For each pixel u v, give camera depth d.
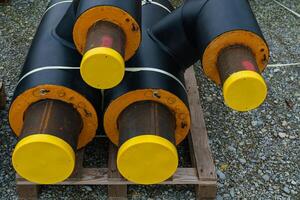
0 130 1.99
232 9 1.52
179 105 1.55
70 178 1.68
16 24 2.67
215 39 1.46
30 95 1.51
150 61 1.61
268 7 2.92
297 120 2.14
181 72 1.73
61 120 1.48
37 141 1.38
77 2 1.58
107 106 1.56
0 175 1.81
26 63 1.66
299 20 2.84
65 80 1.53
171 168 1.45
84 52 1.39
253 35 1.46
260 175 1.87
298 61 2.51
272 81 2.37
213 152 1.96
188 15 1.63
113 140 1.65
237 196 1.78
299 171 1.90
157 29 1.72
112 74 1.36
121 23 1.43
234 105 1.42
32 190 1.70
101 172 1.71
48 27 1.76
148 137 1.40
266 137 2.04
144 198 1.75
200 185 1.70
